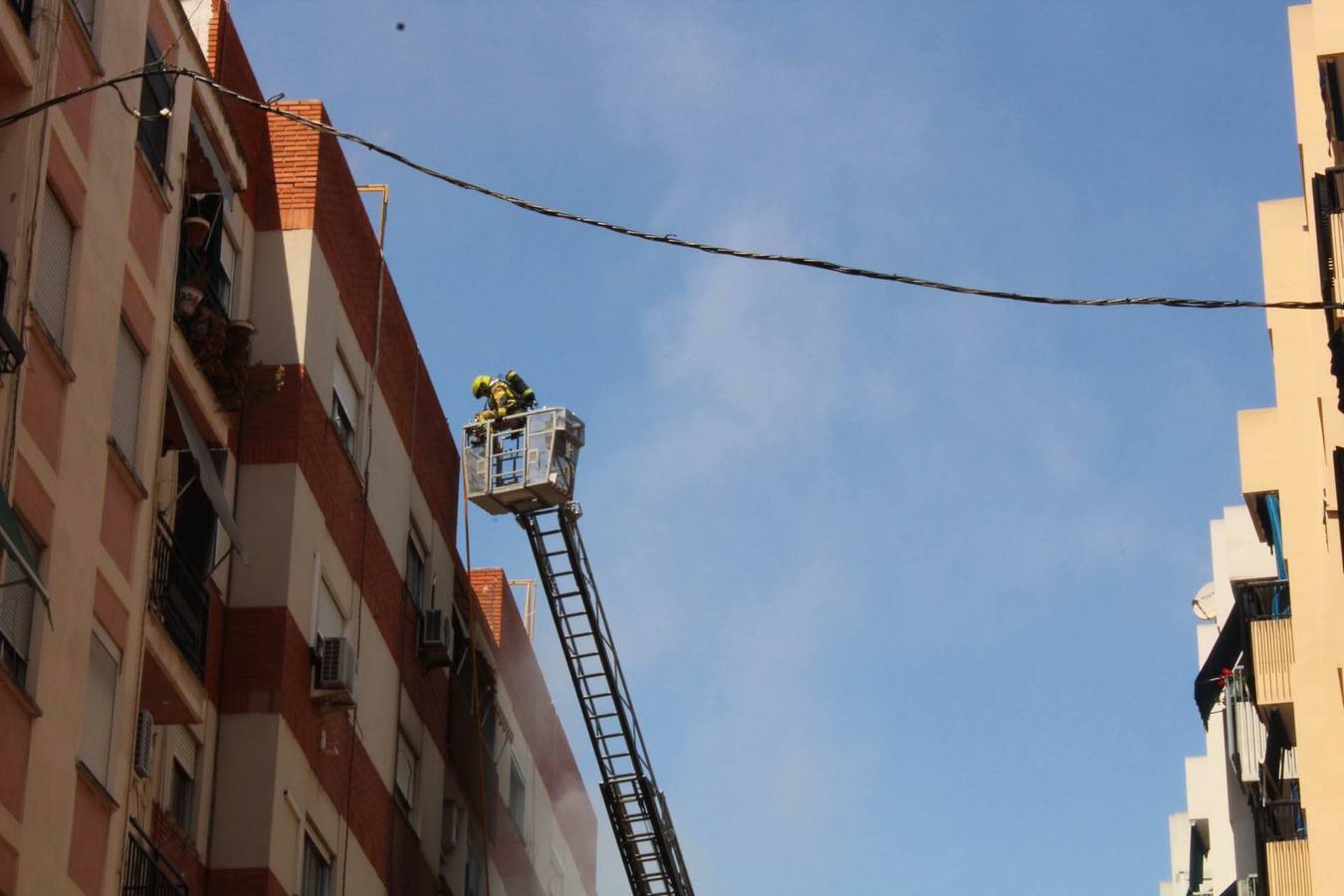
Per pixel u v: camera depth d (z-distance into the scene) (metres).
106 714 20.83
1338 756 33.38
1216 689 47.84
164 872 23.73
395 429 33.81
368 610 31.41
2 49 19.06
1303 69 36.22
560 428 35.97
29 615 19.00
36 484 19.25
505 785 42.34
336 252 30.39
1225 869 49.81
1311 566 35.09
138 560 21.89
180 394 24.75
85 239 20.69
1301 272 37.50
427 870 34.19
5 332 17.81
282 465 27.81
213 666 26.47
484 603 43.47
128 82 22.11
